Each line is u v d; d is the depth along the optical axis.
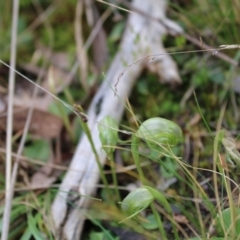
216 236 0.62
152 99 0.72
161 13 0.75
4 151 0.69
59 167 0.68
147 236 0.65
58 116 0.72
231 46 0.61
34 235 0.63
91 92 0.74
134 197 0.59
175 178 0.67
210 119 0.71
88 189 0.66
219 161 0.60
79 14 0.78
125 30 0.75
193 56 0.74
